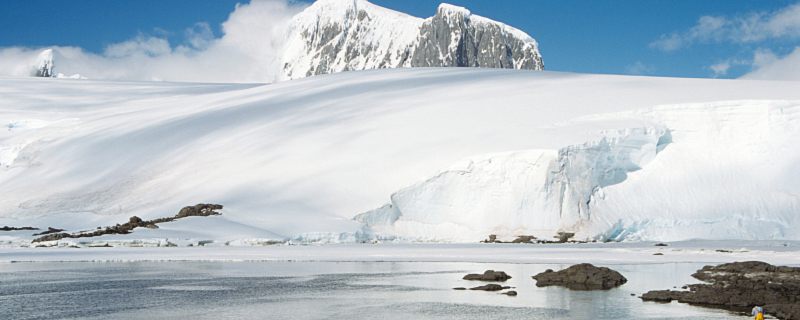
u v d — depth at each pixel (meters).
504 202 83.88
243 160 104.12
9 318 33.56
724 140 88.44
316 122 113.88
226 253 65.62
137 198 100.56
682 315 33.12
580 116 95.12
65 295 40.22
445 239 83.75
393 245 76.31
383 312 34.62
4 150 132.50
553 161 82.00
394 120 107.94
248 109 130.62
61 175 114.62
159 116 138.88
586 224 81.31
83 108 162.38
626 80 121.88
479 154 86.88
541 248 70.00
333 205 88.12
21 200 107.00
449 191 86.50
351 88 137.50
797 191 82.12
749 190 83.75
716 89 101.50
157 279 47.31
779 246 69.69
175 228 79.19
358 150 99.12
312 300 38.28
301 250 69.06
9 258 62.00
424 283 44.91
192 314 34.31
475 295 39.69
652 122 91.06
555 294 39.84
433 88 127.50
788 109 87.12
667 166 87.56
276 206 88.19
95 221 92.81
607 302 36.84
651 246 71.25
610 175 85.69
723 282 41.38
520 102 107.69
